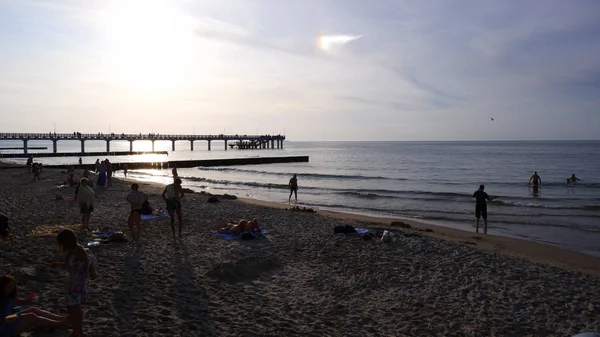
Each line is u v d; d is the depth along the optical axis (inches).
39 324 213.5
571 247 565.3
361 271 383.6
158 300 279.3
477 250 478.0
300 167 2546.8
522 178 1768.0
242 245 463.5
